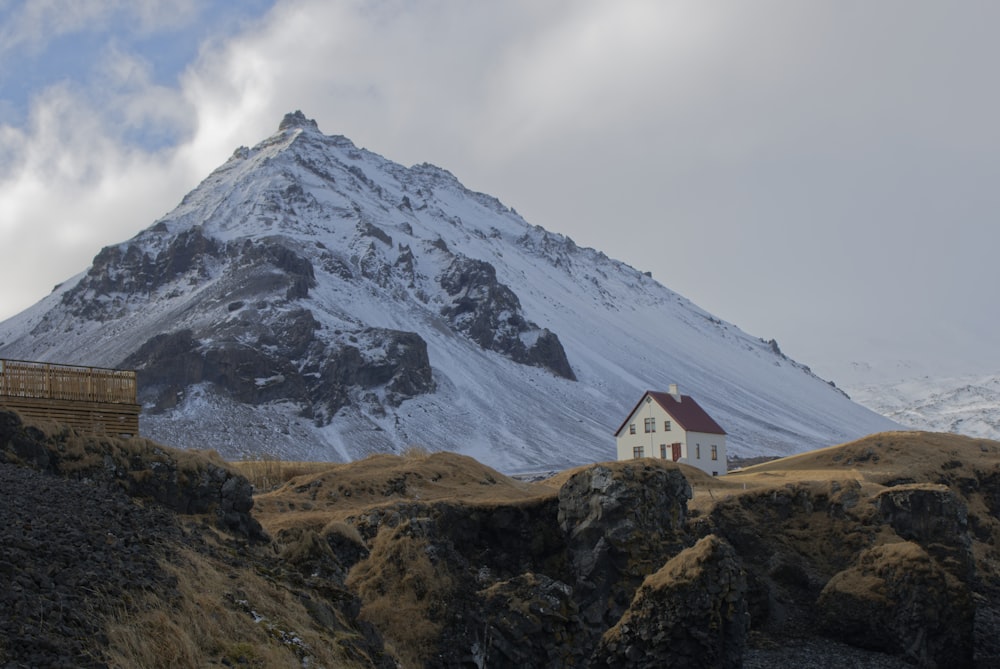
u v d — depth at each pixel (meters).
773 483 101.75
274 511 67.62
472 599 42.31
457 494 76.88
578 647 43.03
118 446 39.56
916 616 68.75
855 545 79.81
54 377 41.88
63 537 27.31
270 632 28.11
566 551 66.56
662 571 51.88
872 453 119.50
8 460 35.41
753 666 65.19
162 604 25.78
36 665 20.19
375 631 34.22
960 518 82.44
